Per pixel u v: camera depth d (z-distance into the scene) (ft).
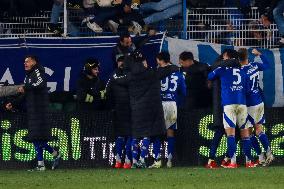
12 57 184.96
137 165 164.04
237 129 164.96
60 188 112.47
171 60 184.14
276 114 169.17
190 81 173.58
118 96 165.99
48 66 185.16
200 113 169.58
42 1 200.23
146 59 183.42
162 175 136.15
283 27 190.08
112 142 168.66
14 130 167.22
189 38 192.24
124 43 179.32
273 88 183.73
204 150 169.68
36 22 197.06
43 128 160.56
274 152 169.17
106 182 122.31
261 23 192.13
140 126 162.50
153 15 192.75
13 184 120.67
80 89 170.30
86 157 168.35
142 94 162.71
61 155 167.53
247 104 164.04
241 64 162.81
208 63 184.44
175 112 166.91
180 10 192.24
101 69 184.44
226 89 159.53
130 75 163.22
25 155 167.22
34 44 185.16
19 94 169.07
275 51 183.42
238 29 192.75
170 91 166.50
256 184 115.24
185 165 169.89
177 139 170.09
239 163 169.48
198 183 118.21
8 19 197.36
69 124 167.94
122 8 192.24
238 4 194.59
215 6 195.62
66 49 184.96
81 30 194.49
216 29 193.26
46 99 161.48
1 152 166.91
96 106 170.81
